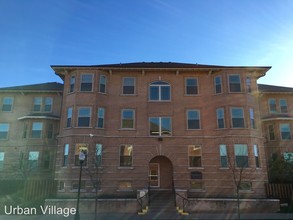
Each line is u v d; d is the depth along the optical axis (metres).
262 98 29.66
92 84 24.84
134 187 22.83
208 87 25.47
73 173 22.50
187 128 24.44
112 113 24.80
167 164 24.56
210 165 23.23
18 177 25.91
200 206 18.88
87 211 18.91
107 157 23.55
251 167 22.41
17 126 27.98
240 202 19.05
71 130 23.56
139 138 24.20
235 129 23.34
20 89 28.69
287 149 27.56
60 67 25.16
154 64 28.52
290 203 20.64
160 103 25.17
